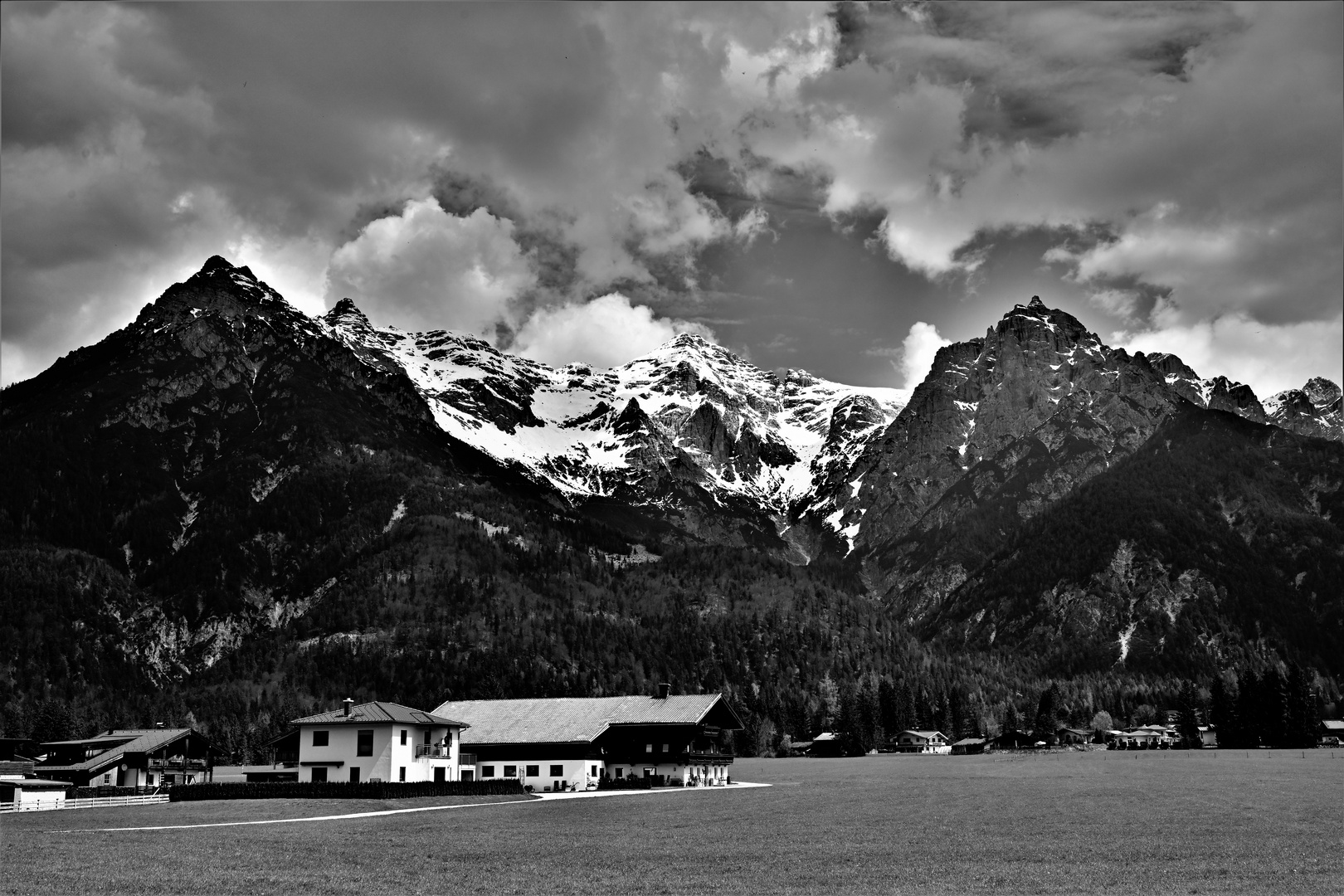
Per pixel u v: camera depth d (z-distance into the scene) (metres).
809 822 110.19
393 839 97.50
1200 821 103.94
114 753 166.62
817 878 76.12
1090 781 162.88
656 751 172.25
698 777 175.50
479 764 171.50
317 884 74.50
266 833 102.50
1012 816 112.56
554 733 172.00
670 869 80.56
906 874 76.94
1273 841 89.56
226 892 71.62
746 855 87.38
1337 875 74.19
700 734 175.12
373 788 137.50
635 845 92.81
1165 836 93.81
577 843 94.25
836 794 148.25
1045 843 91.56
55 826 110.69
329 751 150.00
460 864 82.56
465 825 108.19
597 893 71.06
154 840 97.44
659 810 125.06
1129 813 112.56
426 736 156.25
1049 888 71.31
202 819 116.44
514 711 180.50
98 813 124.38
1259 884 71.31
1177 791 139.12
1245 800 124.75
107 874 78.69
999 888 71.62
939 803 130.00
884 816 115.88
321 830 104.25
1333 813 109.62
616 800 140.25
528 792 149.25
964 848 89.62
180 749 172.25
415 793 139.75
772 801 137.75
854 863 82.50
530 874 78.12
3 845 94.69
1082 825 102.88
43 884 74.56
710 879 76.12
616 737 174.00
